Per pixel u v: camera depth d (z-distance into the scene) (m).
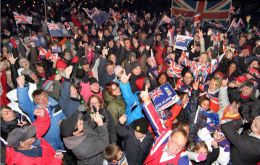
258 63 7.75
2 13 16.75
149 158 3.44
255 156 3.62
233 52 8.36
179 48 8.81
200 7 15.41
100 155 3.75
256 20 21.14
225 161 3.97
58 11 18.98
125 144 4.08
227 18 15.14
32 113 4.50
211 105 5.30
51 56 7.66
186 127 4.15
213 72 7.24
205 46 9.44
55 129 4.30
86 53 8.71
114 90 5.07
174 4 15.88
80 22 15.88
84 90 5.64
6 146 3.43
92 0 21.11
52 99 4.59
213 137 4.10
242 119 4.00
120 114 4.89
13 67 6.07
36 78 5.82
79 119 3.48
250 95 5.42
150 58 7.48
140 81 6.31
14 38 9.15
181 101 4.80
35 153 3.40
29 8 18.91
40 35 10.48
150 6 23.06
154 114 3.82
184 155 3.33
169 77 6.73
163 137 3.49
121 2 22.14
